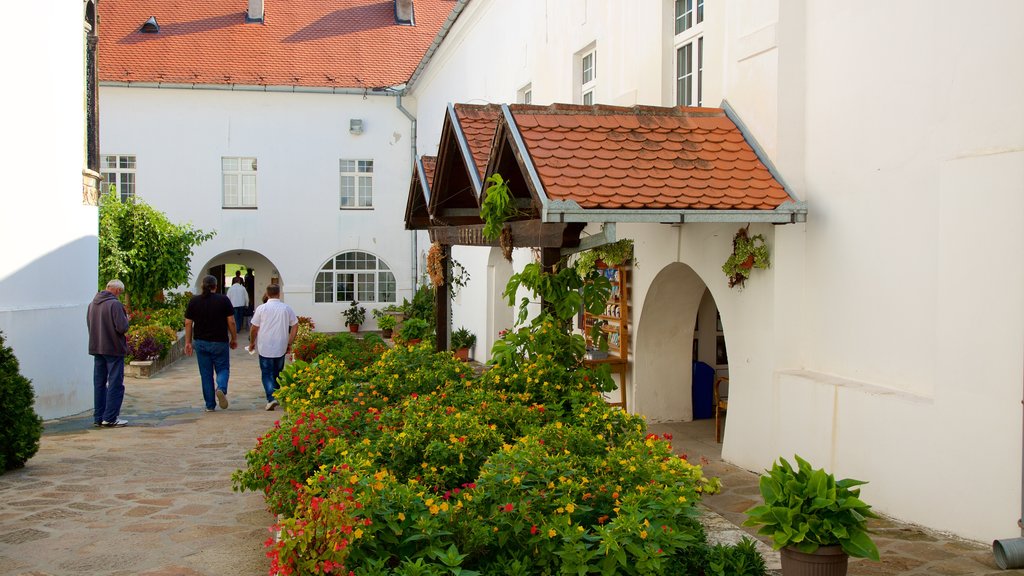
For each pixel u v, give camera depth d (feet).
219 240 93.30
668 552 14.23
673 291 34.27
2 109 38.06
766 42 25.77
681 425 35.32
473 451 18.19
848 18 23.62
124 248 75.36
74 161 42.96
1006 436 18.37
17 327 38.70
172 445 33.37
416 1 108.06
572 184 23.66
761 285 26.25
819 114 24.84
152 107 91.76
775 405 25.61
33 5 39.47
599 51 39.60
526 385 23.75
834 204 24.20
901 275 21.79
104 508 23.84
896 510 21.18
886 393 21.58
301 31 100.73
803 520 14.12
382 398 24.93
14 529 21.79
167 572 18.60
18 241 38.99
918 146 21.17
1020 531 17.94
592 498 16.14
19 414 28.55
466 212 35.83
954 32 20.01
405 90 94.99
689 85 31.99
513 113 25.63
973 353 19.17
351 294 97.04
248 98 93.50
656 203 23.65
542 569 14.64
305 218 94.89
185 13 100.12
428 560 13.96
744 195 24.72
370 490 14.19
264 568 18.84
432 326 62.90
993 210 18.81
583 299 25.52
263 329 43.09
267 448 19.80
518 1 52.31
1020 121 18.30
